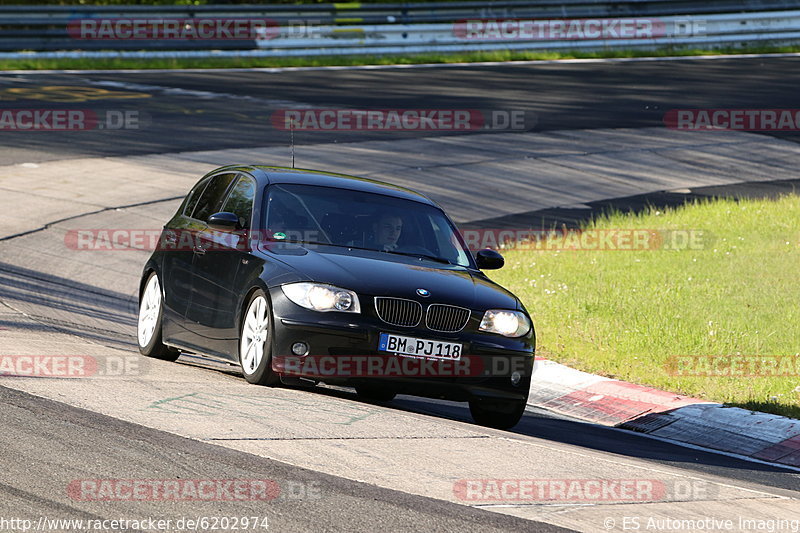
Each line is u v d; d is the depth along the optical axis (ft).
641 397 116.37
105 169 240.73
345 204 102.89
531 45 438.40
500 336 92.27
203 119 298.15
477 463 71.67
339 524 55.31
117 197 218.79
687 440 105.91
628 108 345.92
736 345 132.98
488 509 60.95
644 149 297.53
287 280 89.40
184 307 104.83
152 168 244.01
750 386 119.34
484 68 409.69
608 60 435.12
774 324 141.90
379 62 416.67
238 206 104.22
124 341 120.88
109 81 350.64
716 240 198.29
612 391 119.14
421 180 249.34
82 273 164.14
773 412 111.04
